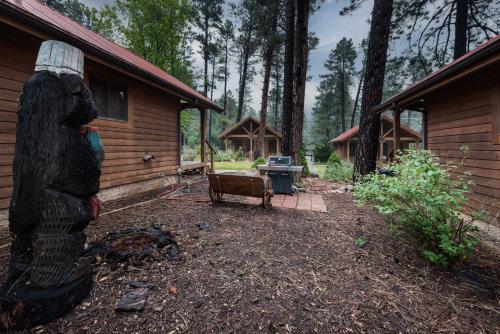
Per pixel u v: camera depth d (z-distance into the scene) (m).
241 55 26.30
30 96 1.62
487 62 3.07
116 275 2.05
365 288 2.06
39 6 4.94
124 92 5.70
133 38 17.16
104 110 5.11
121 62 4.25
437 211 2.54
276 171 6.15
